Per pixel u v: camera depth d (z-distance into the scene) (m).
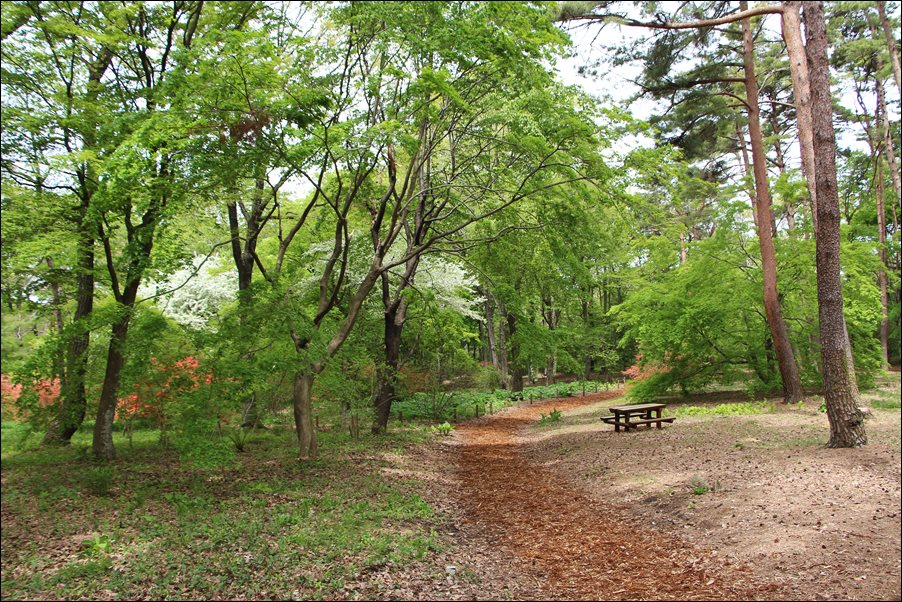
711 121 19.53
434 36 9.98
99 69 12.84
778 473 8.90
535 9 9.95
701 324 19.70
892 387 21.41
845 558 5.64
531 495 10.09
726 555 6.21
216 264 22.78
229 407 9.88
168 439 13.78
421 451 14.96
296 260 15.23
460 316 21.94
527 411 26.84
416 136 13.71
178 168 10.27
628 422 15.56
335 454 13.50
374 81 10.20
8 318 13.08
